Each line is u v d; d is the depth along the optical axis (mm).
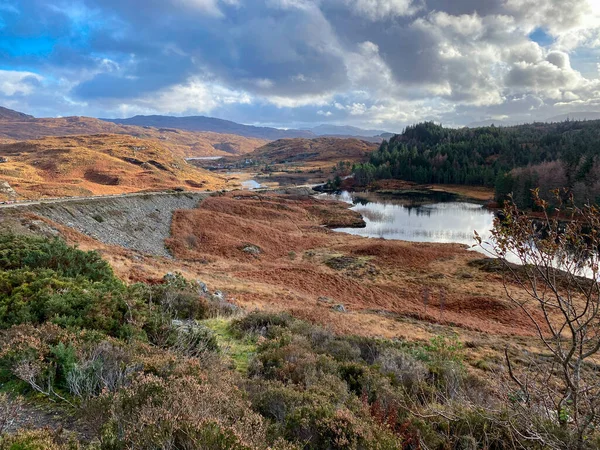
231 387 5961
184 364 6316
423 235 69125
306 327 12492
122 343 7023
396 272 45250
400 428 5535
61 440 4215
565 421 3980
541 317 30719
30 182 86312
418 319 29094
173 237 51625
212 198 82125
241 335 11477
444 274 44156
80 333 7090
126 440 3766
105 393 4719
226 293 25344
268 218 77812
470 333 24797
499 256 3795
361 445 4773
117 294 10242
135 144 192250
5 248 14289
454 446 5039
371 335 17578
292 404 5676
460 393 7555
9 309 8586
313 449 4816
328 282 38531
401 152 199000
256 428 4621
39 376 5621
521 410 4363
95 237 39219
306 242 60594
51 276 11359
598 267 3225
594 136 167125
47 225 32062
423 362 10812
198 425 3977
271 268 42031
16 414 4746
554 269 3463
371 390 7184
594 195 69250
